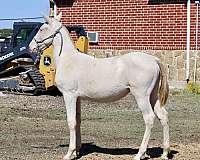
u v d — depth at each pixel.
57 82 10.70
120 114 17.42
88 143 12.48
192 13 24.08
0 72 22.55
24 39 22.70
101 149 11.77
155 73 10.30
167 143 10.64
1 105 18.61
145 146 10.37
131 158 10.78
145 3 24.84
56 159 10.71
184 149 11.92
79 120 10.86
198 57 24.00
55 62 10.85
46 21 10.98
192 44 24.09
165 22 24.48
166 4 24.45
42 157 10.91
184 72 24.12
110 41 25.59
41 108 18.27
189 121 16.20
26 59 22.38
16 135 13.45
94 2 25.89
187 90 23.42
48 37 10.90
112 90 10.36
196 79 24.00
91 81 10.41
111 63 10.45
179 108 18.94
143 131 14.28
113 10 25.52
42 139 12.95
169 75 24.36
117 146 12.16
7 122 15.35
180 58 24.20
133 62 10.25
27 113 17.11
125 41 25.28
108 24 25.62
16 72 22.41
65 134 13.70
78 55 10.70
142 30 24.94
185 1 24.11
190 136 13.69
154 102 10.62
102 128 14.70
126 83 10.32
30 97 21.03
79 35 21.47
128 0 25.17
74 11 26.34
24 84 21.78
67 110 10.58
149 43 24.83
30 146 12.07
